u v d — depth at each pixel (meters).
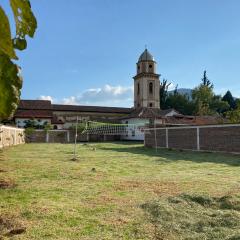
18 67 1.28
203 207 7.21
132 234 5.63
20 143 39.69
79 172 12.92
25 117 56.62
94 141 47.66
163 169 14.52
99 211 7.02
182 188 9.56
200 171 13.88
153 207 7.04
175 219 6.31
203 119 53.81
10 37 1.24
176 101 79.12
